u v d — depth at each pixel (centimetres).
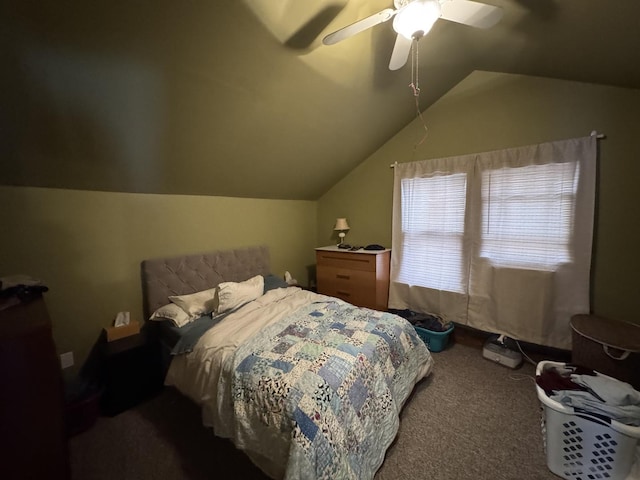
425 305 300
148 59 130
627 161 196
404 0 123
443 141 281
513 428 163
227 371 143
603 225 208
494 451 147
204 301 225
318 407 114
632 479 117
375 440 132
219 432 138
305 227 389
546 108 224
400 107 265
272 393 121
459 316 278
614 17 118
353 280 315
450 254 279
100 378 198
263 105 191
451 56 214
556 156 218
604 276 210
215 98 168
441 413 176
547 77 221
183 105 163
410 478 133
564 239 218
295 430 107
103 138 160
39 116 134
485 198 253
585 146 206
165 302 228
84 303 195
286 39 148
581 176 208
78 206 189
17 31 102
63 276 186
